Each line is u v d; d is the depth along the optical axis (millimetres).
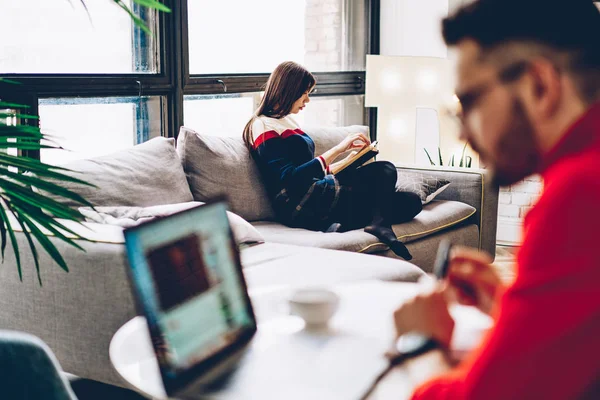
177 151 3328
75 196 1355
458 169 4094
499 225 5105
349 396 1039
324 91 4941
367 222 3383
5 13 3008
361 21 5293
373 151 3555
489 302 1078
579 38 655
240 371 1135
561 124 666
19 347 917
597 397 628
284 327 1354
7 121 2928
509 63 670
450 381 787
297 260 2582
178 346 1082
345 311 1469
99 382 2346
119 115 3555
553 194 651
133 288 1029
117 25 3502
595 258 624
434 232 3652
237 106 4238
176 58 3736
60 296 2285
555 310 634
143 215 2541
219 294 1218
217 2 4082
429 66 4438
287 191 3377
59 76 3176
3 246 1392
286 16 4621
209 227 1224
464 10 700
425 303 1109
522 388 649
